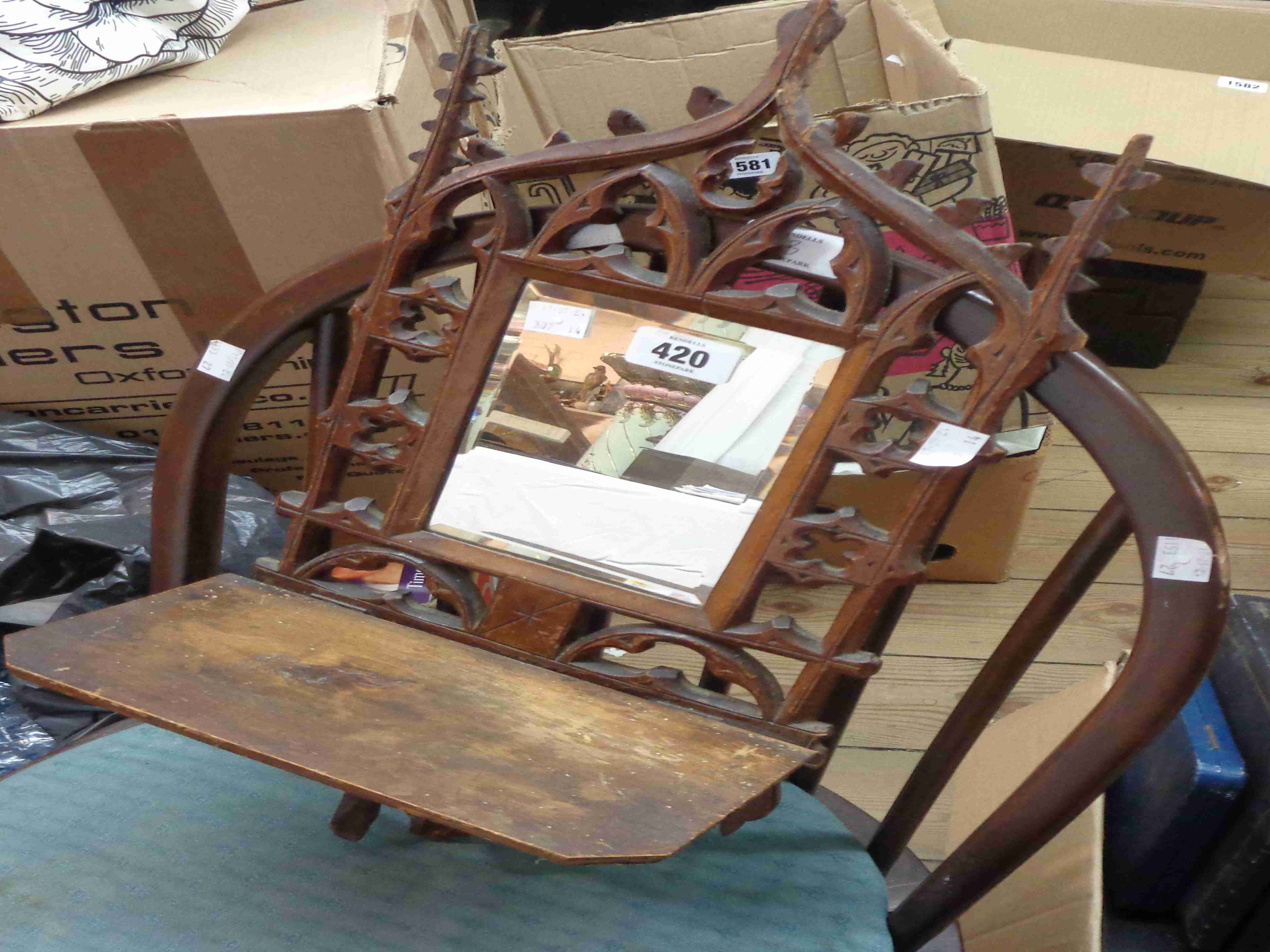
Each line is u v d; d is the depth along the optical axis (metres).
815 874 0.68
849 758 1.30
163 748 0.73
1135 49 1.64
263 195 0.86
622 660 1.40
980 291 0.49
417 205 0.57
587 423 0.59
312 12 1.04
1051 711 1.01
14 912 0.61
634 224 0.55
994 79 1.42
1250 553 1.59
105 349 1.01
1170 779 0.89
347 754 0.50
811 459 0.54
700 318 0.55
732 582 0.58
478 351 0.59
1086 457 1.79
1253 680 0.89
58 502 1.01
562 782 0.50
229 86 0.88
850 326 0.51
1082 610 1.51
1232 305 2.22
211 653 0.57
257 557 1.05
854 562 0.55
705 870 0.67
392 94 0.83
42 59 0.82
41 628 0.56
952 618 1.50
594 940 0.62
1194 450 1.80
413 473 0.63
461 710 0.55
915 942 0.64
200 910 0.62
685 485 0.58
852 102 1.51
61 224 0.89
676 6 1.98
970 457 0.51
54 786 0.69
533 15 2.02
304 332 0.66
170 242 0.91
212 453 0.68
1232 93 1.35
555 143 0.54
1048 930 0.86
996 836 0.58
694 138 0.50
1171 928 0.97
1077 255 0.46
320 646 0.59
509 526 0.62
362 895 0.64
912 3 1.64
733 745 0.56
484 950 0.61
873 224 0.49
